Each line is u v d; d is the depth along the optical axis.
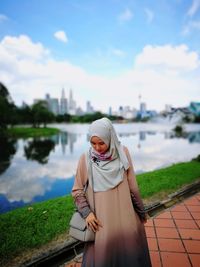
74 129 57.78
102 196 1.87
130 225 1.85
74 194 1.95
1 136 34.56
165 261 3.02
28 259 3.00
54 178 10.21
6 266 2.87
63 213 4.33
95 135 1.77
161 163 12.95
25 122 54.97
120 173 1.88
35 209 4.57
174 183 6.11
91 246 1.91
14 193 8.19
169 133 39.47
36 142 26.58
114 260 1.80
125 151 2.03
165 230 3.80
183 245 3.37
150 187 5.75
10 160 14.84
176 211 4.51
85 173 1.95
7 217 4.20
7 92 41.53
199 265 2.94
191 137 31.34
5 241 3.36
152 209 4.53
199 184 6.17
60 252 3.15
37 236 3.51
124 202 1.88
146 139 28.45
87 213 1.85
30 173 11.15
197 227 3.88
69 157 15.84
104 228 1.82
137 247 1.86
